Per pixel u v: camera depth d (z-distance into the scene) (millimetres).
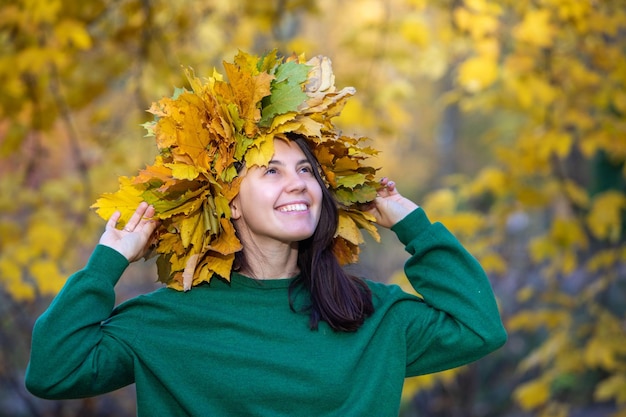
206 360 2543
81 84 5926
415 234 2869
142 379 2545
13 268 4996
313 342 2596
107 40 6055
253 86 2514
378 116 6422
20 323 6734
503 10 5848
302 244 2719
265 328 2590
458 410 7766
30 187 6727
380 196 2945
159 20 6242
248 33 6535
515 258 7891
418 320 2758
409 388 5594
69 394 2461
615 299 7766
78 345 2449
